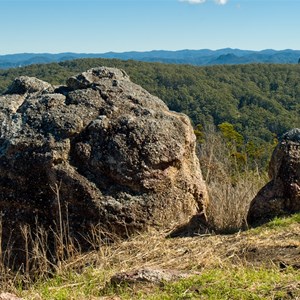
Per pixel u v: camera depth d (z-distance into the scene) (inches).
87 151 232.7
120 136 233.3
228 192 267.3
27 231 229.6
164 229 229.0
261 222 229.0
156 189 232.1
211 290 148.3
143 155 231.3
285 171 232.7
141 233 226.4
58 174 227.9
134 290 158.6
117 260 204.7
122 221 224.5
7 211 234.1
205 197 253.8
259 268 170.2
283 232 205.9
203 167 341.7
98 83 257.6
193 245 207.6
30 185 232.5
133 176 229.5
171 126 242.7
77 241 223.8
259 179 323.0
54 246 225.0
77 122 237.9
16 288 203.8
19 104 267.0
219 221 242.2
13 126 245.6
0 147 241.4
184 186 240.4
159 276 162.9
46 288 182.7
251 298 142.5
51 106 248.2
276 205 230.8
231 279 156.7
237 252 189.5
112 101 247.4
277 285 148.7
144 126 235.5
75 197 226.7
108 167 230.1
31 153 233.6
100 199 225.5
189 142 248.2
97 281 182.5
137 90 261.0
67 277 197.8
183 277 161.6
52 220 229.3
